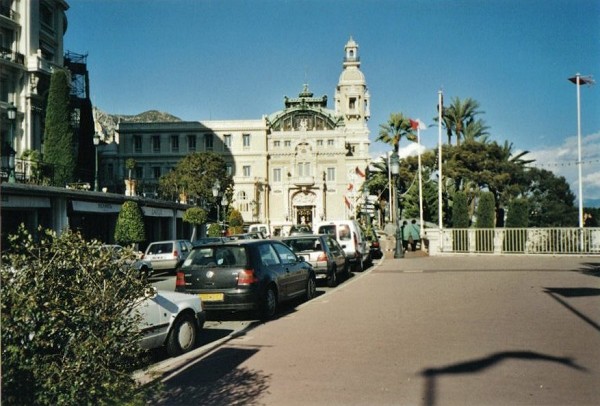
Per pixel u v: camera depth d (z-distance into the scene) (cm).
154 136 8875
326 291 1584
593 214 5009
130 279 492
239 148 8856
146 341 757
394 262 2434
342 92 9962
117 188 4919
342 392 579
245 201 8531
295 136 8931
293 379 632
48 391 419
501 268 2011
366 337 852
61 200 2614
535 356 705
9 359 412
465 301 1198
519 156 5131
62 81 3944
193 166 6712
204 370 688
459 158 4969
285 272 1241
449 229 2838
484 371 643
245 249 1131
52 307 438
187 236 4666
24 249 471
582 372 631
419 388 586
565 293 1288
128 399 468
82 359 440
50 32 4659
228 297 1088
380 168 6278
